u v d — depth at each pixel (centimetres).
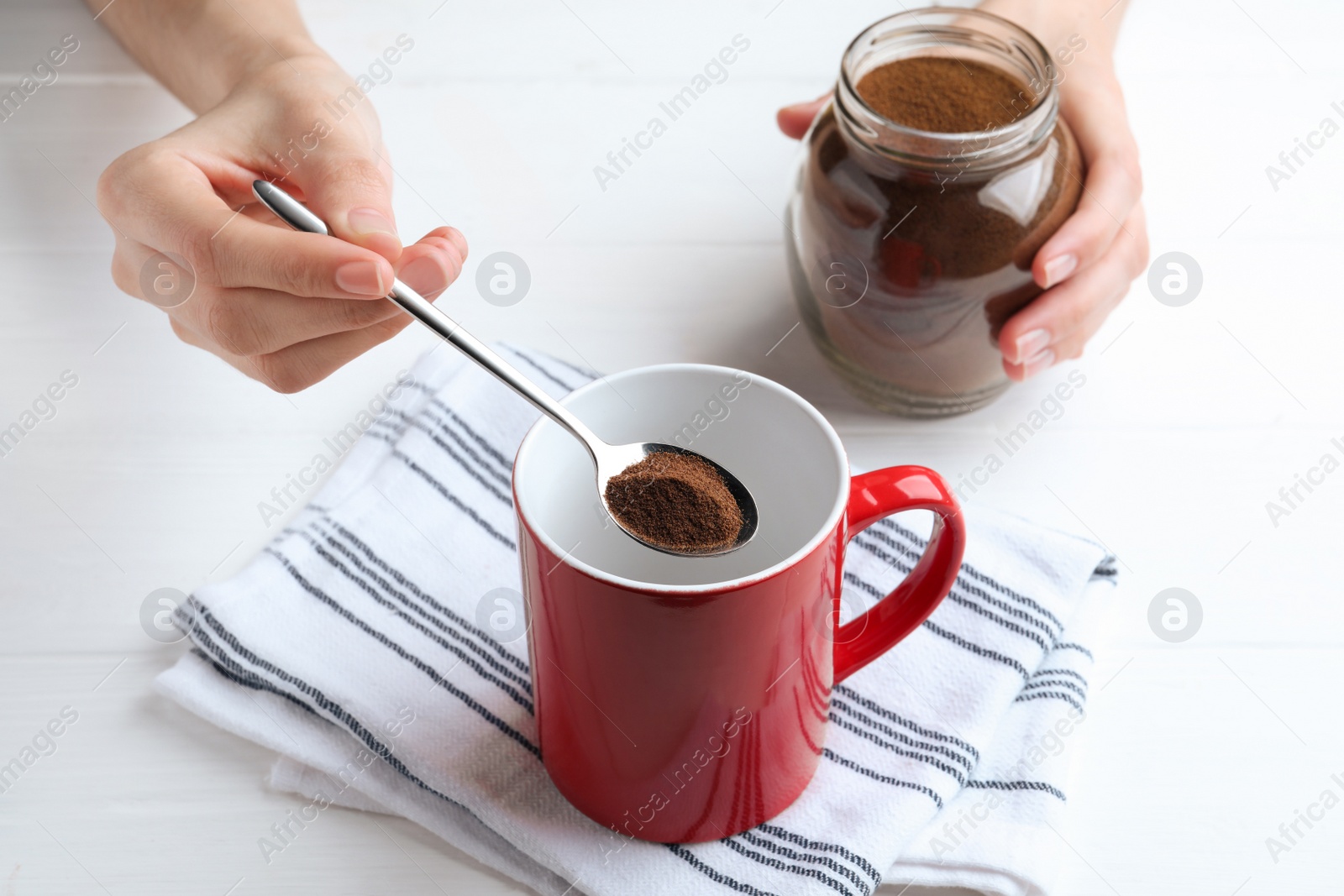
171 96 87
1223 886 61
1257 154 85
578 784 60
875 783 62
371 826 62
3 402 75
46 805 62
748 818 61
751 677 57
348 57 91
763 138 87
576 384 72
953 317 69
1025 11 79
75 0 91
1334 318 78
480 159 85
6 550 69
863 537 68
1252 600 68
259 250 62
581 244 81
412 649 65
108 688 65
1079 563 67
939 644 65
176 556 69
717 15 94
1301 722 65
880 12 94
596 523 62
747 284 80
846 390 75
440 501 69
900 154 67
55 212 82
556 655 58
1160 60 90
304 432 74
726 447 61
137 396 75
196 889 61
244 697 64
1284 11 93
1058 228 69
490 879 61
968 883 60
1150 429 74
